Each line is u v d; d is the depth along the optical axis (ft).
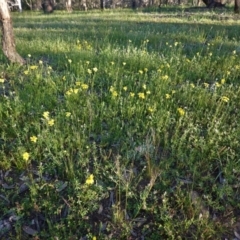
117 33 29.71
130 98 13.96
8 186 9.75
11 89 15.64
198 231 8.30
